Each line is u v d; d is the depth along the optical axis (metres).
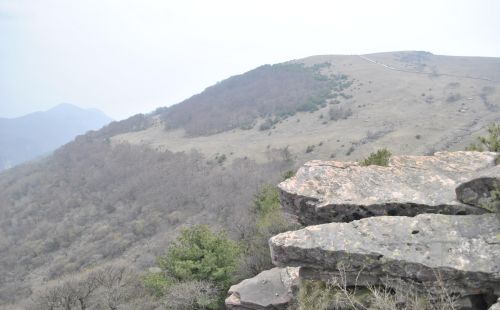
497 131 11.26
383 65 165.50
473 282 5.97
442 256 6.25
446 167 8.64
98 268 40.84
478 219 6.67
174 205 64.75
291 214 8.90
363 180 8.65
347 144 74.31
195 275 18.31
